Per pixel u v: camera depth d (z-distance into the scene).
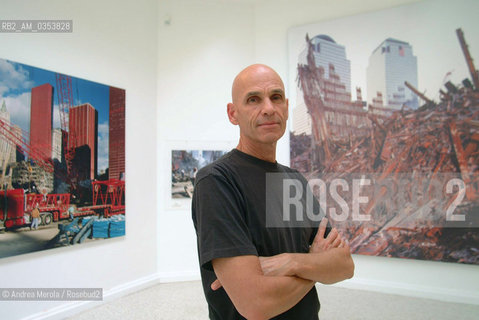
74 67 3.10
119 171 3.46
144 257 3.70
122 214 3.46
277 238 0.94
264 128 0.94
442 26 3.29
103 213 3.27
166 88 4.01
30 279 2.69
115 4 3.52
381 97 3.51
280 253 0.94
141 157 3.74
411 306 3.04
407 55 3.42
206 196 0.84
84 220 3.09
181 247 3.94
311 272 0.88
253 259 0.79
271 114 0.94
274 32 4.14
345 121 3.66
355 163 3.60
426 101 3.32
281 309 0.81
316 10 3.92
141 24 3.81
